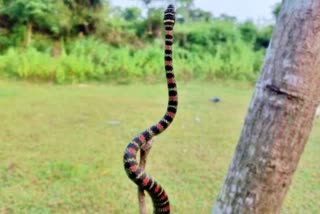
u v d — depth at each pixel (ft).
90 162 17.61
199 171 16.98
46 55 42.88
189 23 57.06
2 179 15.40
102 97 33.14
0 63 40.83
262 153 4.22
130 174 5.23
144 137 5.47
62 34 50.24
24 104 29.07
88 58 43.91
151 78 43.96
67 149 19.30
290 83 4.06
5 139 20.56
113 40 52.60
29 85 37.96
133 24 55.36
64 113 26.63
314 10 3.94
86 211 13.15
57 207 13.30
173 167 17.35
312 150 19.97
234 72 45.78
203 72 45.44
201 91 37.42
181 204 13.84
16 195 14.06
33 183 15.17
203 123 25.09
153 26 55.57
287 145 4.17
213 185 15.57
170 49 5.46
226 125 24.81
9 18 48.39
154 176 16.25
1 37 47.39
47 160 17.66
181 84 40.91
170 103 5.59
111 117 25.85
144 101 31.78
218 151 19.74
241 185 4.36
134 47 52.01
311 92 4.07
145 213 5.79
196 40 53.01
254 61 48.26
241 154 4.37
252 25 55.31
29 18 48.01
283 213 13.30
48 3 48.34
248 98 34.88
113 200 13.97
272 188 4.26
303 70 4.03
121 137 21.57
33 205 13.35
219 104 31.37
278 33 4.14
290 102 4.09
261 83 4.25
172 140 21.27
